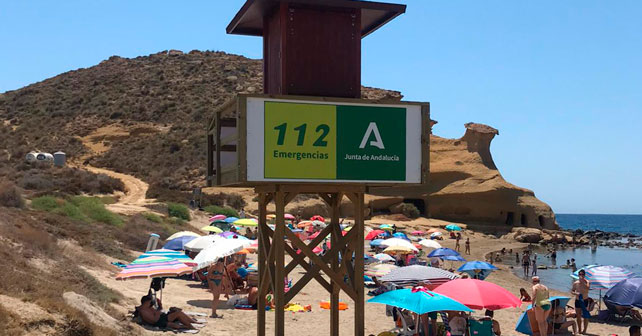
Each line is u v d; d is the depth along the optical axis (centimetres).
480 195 7244
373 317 1505
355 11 887
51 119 9650
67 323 869
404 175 856
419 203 7431
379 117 850
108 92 10669
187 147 8000
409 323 1215
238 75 11469
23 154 7688
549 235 6888
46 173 5828
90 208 2667
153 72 11712
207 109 9600
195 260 1353
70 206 2527
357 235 920
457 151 7831
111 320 1033
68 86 11325
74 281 1250
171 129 8856
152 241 1795
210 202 5575
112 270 1711
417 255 2681
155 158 7769
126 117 9538
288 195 885
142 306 1175
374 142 845
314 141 823
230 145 940
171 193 5500
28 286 955
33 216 2089
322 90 868
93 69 12488
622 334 1484
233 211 4984
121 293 1370
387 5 889
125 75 11619
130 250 2202
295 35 862
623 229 14662
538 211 7450
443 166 7519
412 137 862
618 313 1659
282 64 854
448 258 2372
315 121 824
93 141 8719
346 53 880
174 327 1174
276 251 862
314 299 1714
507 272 3541
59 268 1288
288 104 815
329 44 874
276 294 862
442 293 1102
